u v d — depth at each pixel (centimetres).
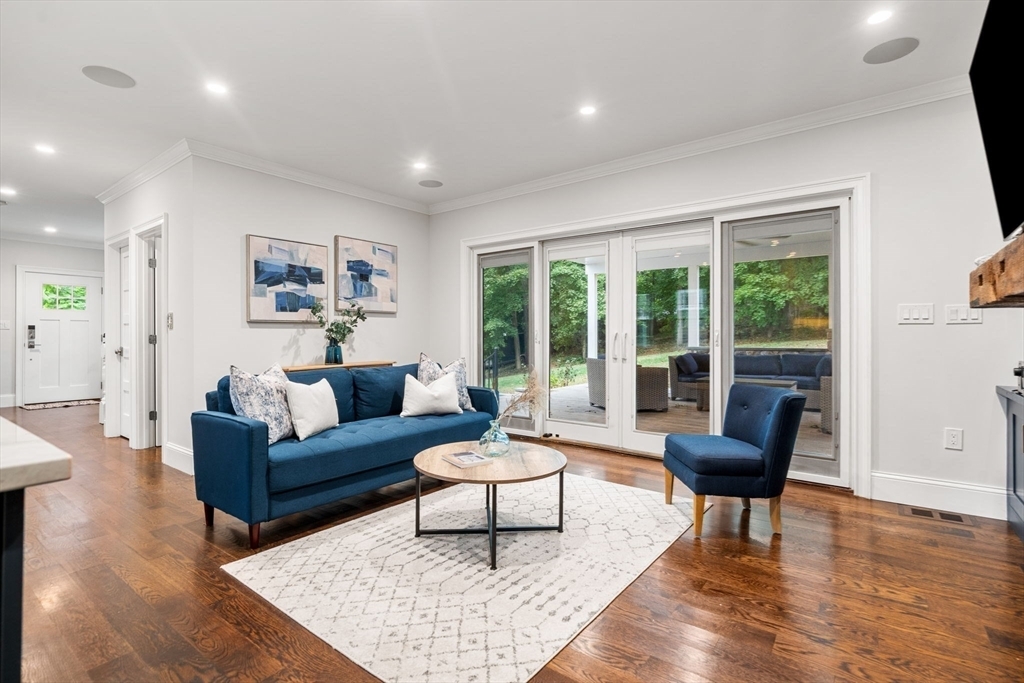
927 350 295
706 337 394
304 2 216
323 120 333
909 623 177
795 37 244
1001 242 276
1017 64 144
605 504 303
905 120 300
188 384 371
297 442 274
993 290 176
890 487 307
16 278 705
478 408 400
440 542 247
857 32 239
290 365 423
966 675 150
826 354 335
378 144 376
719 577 212
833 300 332
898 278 303
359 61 263
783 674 151
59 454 66
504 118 333
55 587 202
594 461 407
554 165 425
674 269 409
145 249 447
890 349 305
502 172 443
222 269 383
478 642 166
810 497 315
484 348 535
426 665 155
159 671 153
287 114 324
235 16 225
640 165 405
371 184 476
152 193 418
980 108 184
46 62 260
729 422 306
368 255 495
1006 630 173
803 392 343
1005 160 166
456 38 244
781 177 342
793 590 201
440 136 362
